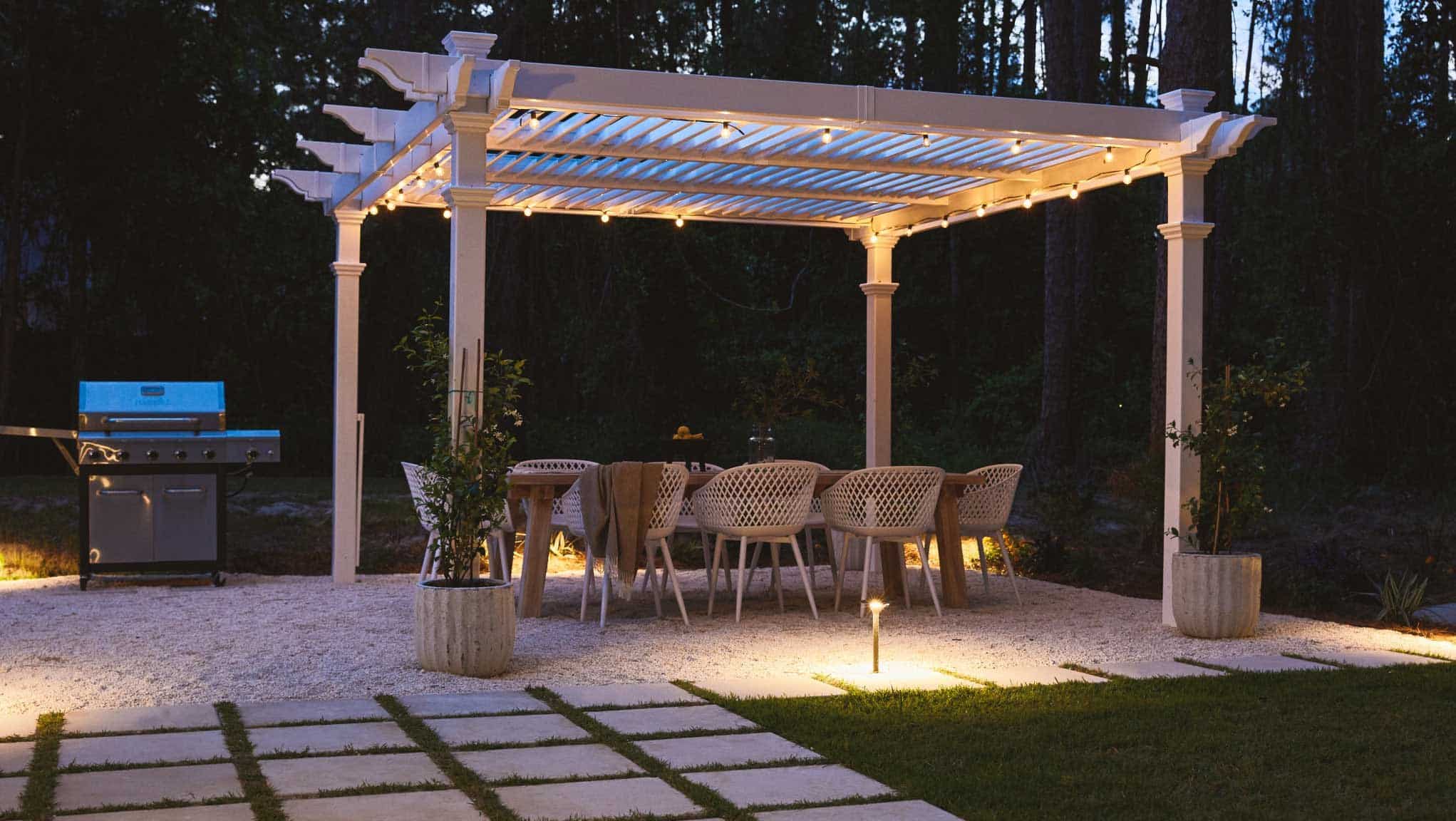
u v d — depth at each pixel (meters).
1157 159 7.04
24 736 4.27
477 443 5.71
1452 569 9.28
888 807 3.54
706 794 3.63
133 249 15.46
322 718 4.59
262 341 18.59
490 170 7.89
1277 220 15.07
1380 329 13.78
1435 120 14.22
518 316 15.70
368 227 17.28
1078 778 3.89
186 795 3.56
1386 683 5.38
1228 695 5.11
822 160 7.65
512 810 3.45
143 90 14.73
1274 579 8.76
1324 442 13.89
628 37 15.88
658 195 8.94
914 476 7.25
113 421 8.09
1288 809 3.62
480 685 5.25
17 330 16.00
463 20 17.23
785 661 5.88
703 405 18.19
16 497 11.16
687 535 10.77
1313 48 18.67
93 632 6.43
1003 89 23.52
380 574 9.28
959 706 4.87
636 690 5.14
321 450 16.67
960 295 21.89
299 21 18.34
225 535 8.30
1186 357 6.88
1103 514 12.12
